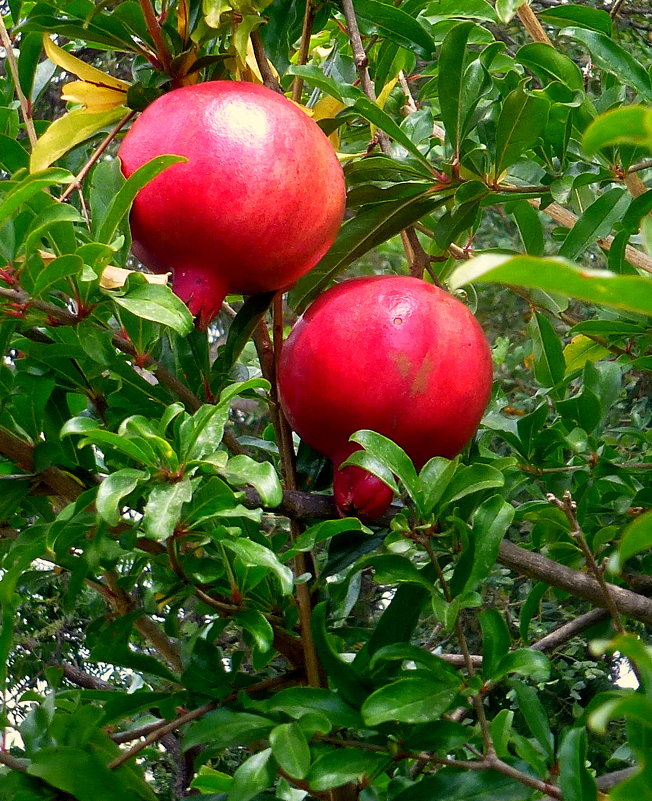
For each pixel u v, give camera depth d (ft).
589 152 1.55
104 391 2.47
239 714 2.24
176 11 2.63
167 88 2.55
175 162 2.15
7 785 2.19
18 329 2.36
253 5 2.52
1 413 2.39
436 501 2.24
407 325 2.26
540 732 2.17
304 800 2.46
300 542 2.25
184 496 2.11
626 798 1.76
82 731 2.24
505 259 1.34
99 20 2.55
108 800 2.17
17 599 2.29
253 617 2.28
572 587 2.41
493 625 2.23
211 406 2.20
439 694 2.15
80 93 2.51
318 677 2.37
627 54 2.73
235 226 2.21
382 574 2.25
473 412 2.31
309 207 2.24
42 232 2.19
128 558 2.52
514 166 2.95
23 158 2.64
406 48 2.84
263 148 2.21
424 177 2.63
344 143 3.07
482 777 2.19
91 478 2.44
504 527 2.27
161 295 2.24
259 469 2.16
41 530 2.27
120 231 2.29
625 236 2.70
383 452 2.22
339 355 2.25
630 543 1.66
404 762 2.44
